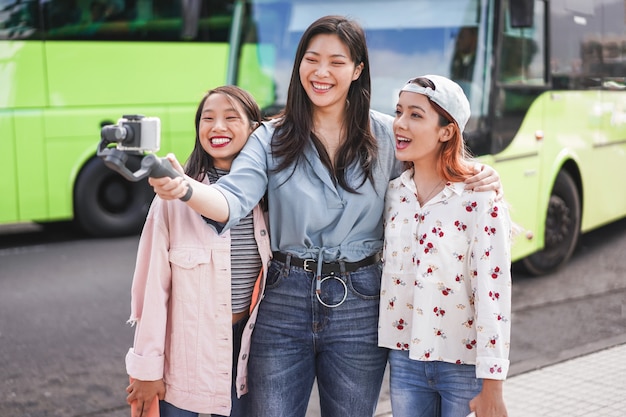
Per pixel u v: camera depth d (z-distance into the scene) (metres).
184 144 9.38
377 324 2.84
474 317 2.70
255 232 2.83
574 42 7.46
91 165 8.90
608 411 4.32
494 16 6.34
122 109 8.96
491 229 2.64
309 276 2.81
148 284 2.74
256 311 2.82
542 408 4.38
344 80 2.75
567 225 7.48
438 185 2.76
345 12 6.83
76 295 6.77
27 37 8.38
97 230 9.06
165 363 2.81
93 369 5.17
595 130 7.90
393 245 2.78
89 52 8.72
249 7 7.58
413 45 6.53
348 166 2.80
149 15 9.03
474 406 2.65
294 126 2.79
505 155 6.47
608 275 7.38
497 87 6.34
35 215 8.62
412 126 2.70
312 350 2.85
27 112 8.45
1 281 7.21
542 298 6.67
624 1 8.32
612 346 5.44
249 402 2.90
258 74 7.47
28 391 4.81
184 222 2.75
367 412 2.88
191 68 9.35
